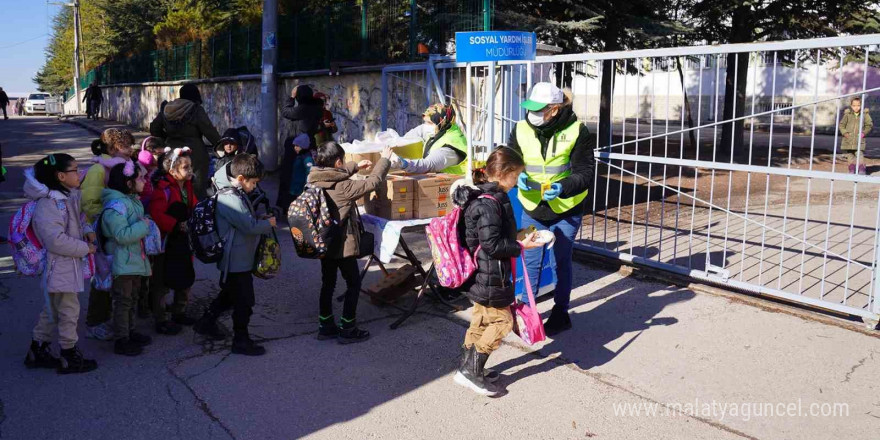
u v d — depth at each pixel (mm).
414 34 11359
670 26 15383
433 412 4113
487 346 4238
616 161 17281
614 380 4520
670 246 8062
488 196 4137
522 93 7699
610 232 8883
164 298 5359
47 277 4410
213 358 4906
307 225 4738
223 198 4719
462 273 4145
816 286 6469
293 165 9047
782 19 17625
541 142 5133
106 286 4836
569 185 4922
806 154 19062
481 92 8219
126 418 4016
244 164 4734
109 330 5254
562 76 6805
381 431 3887
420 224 5668
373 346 5145
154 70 27000
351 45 12617
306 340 5262
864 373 4520
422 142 6555
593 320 5586
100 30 47938
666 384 4441
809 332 5227
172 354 4977
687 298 6043
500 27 14094
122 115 32969
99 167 5008
